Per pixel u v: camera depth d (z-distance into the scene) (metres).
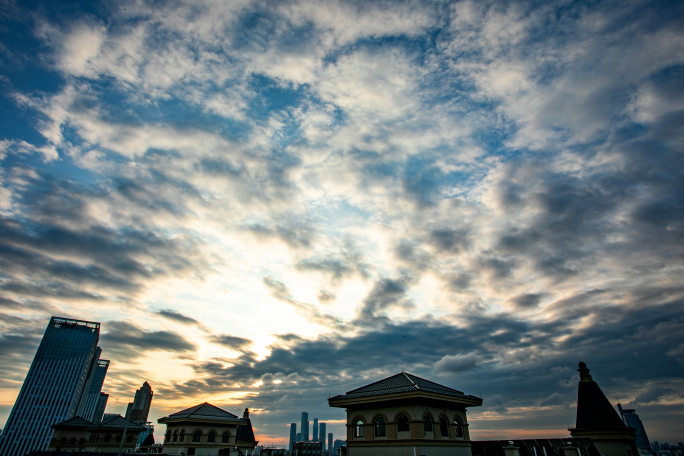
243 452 68.38
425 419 37.69
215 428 61.62
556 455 41.84
